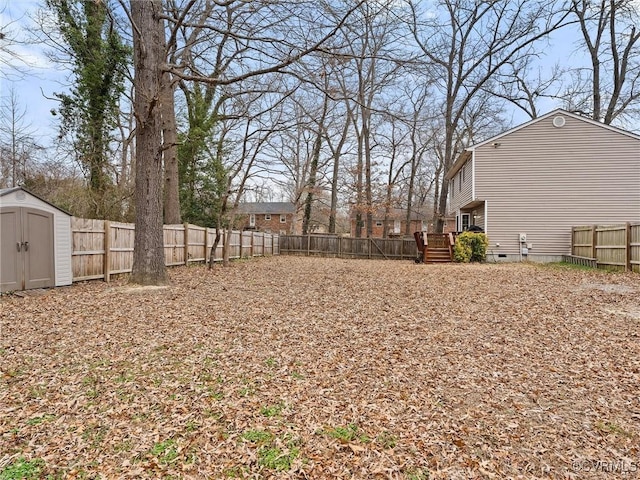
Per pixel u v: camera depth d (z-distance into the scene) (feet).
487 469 8.44
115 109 49.29
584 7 65.82
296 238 78.38
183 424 10.13
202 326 18.75
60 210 28.96
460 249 53.16
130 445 9.27
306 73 28.76
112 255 34.22
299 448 9.14
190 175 57.52
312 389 12.21
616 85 68.03
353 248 75.05
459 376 13.28
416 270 43.68
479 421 10.41
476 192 53.98
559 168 52.29
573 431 9.92
